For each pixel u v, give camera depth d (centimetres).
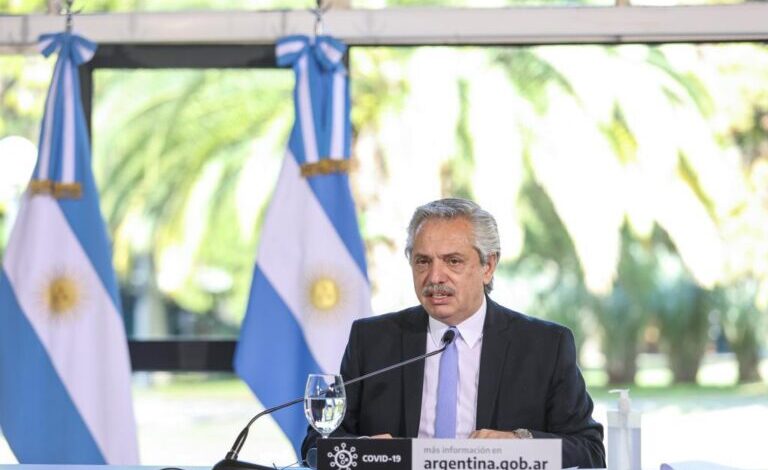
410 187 1404
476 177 1470
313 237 1086
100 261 1094
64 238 1087
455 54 1431
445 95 1429
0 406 1079
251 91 1259
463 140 1453
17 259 1088
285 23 1141
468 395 803
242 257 1326
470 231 784
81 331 1082
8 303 1084
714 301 1806
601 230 1593
